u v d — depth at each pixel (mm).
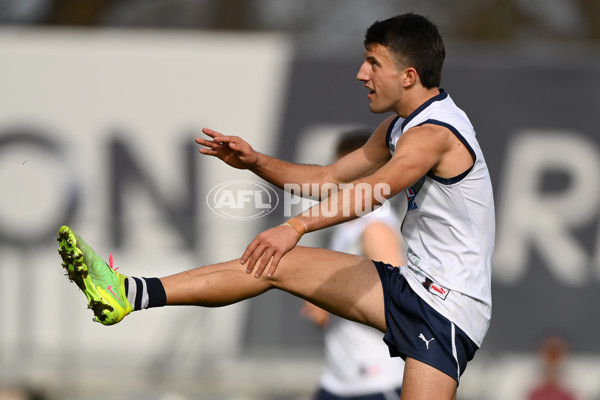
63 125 30891
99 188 30781
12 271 27922
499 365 28875
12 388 27094
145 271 28125
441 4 59188
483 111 32031
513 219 31484
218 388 27531
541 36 59906
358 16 59562
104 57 31031
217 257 27984
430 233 12211
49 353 27484
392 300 12328
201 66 31219
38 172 30484
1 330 27531
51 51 30875
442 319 11961
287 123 31375
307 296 12523
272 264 10828
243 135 31281
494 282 30781
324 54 31484
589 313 30375
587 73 32125
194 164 31016
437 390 11844
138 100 31031
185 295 12125
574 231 31344
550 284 30688
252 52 31328
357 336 18188
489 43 58625
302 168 13305
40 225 29984
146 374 27500
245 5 59156
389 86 12203
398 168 11273
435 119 11875
